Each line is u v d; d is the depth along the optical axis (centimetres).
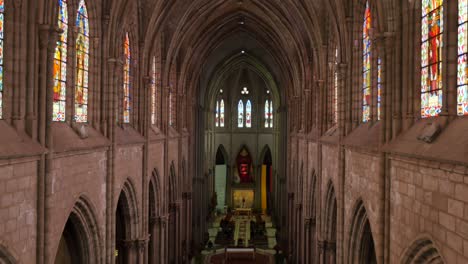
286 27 4172
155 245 3647
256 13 4628
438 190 1290
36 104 1586
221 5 4281
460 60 1336
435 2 1500
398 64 1714
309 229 3841
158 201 3641
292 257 4969
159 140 3575
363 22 2420
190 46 4622
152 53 3200
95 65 2320
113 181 2392
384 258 1747
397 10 1716
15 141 1440
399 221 1614
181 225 4709
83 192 2019
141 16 3030
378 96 2123
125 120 2916
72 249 2200
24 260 1489
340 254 2508
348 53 2489
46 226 1614
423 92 1602
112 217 2406
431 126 1401
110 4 2342
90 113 2298
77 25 2134
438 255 1362
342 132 2520
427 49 1565
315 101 3703
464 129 1245
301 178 4503
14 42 1519
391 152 1656
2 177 1337
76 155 1933
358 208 2225
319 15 3159
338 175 2548
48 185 1617
